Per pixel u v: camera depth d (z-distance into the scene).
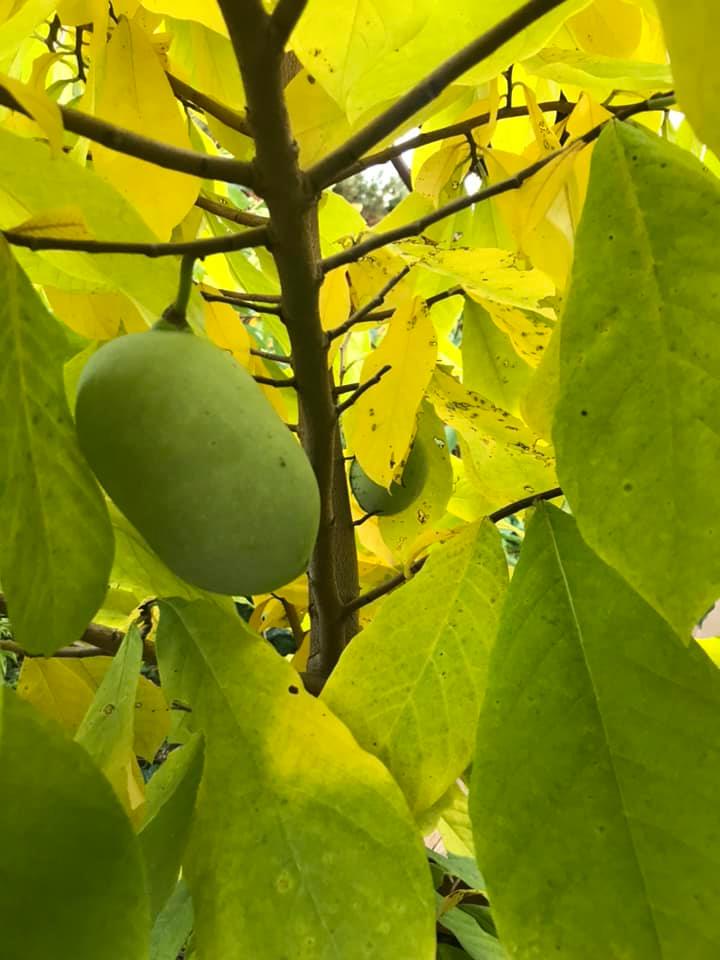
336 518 0.51
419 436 0.51
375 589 0.44
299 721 0.32
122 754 0.30
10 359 0.24
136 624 0.35
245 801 0.31
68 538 0.27
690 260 0.23
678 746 0.28
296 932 0.29
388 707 0.34
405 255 0.42
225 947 0.29
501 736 0.29
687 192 0.23
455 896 0.57
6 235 0.24
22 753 0.24
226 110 0.44
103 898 0.24
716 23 0.15
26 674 0.48
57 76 0.65
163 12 0.34
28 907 0.23
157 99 0.37
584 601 0.29
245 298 0.46
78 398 0.26
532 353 0.41
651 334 0.23
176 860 0.28
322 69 0.24
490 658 0.30
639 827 0.28
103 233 0.28
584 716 0.29
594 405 0.23
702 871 0.27
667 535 0.22
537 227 0.36
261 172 0.27
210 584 0.27
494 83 0.44
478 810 0.28
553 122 0.59
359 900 0.29
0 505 0.25
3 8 0.33
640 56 0.47
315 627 0.49
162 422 0.24
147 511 0.25
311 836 0.30
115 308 0.41
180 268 0.27
